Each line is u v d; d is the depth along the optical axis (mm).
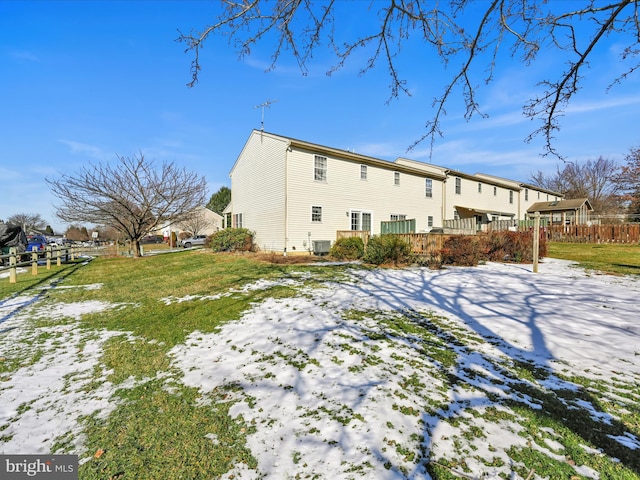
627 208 27734
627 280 7777
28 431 2539
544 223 24641
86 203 17781
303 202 15070
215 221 44344
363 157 16969
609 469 1940
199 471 2076
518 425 2391
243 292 7109
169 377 3396
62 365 3750
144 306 6336
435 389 2945
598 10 2721
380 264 10859
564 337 4148
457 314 5227
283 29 3482
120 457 2227
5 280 10117
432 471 1969
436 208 21484
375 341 4121
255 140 17500
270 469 2070
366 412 2621
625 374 3160
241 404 2838
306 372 3373
